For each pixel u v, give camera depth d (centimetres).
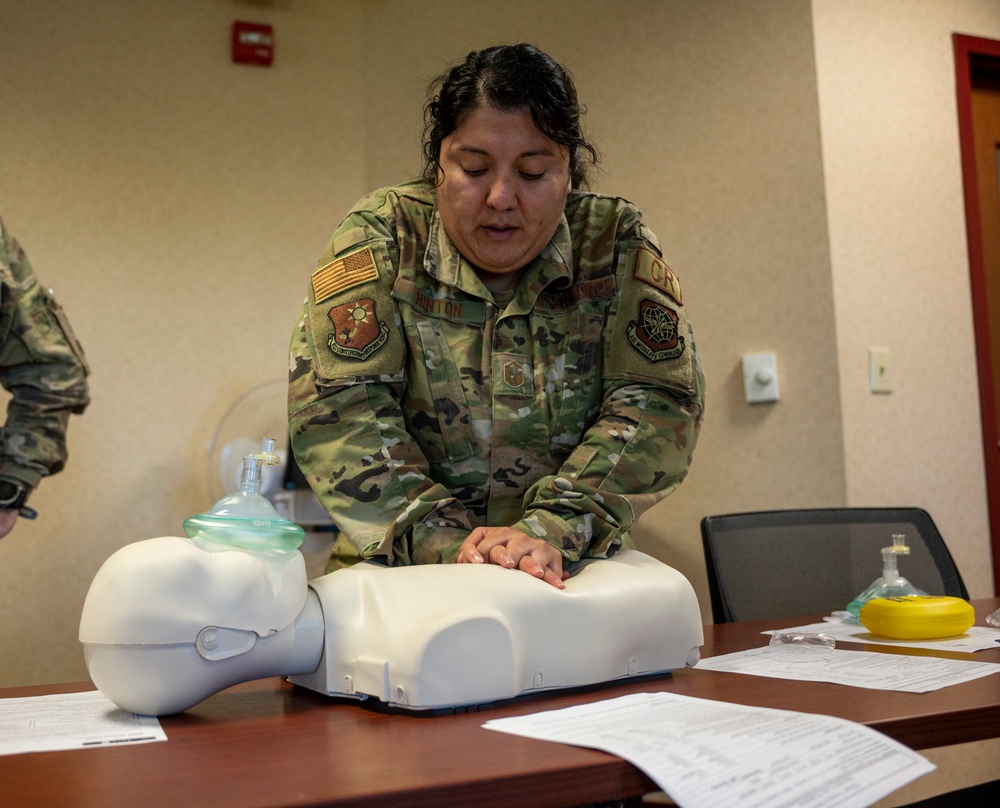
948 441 242
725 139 247
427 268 119
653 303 122
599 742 67
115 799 58
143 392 289
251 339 302
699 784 60
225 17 308
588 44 271
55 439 200
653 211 258
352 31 322
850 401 227
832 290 228
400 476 110
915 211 244
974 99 267
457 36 297
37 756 69
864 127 238
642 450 115
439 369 119
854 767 63
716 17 250
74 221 287
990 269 262
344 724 79
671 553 251
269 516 90
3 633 269
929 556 174
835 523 175
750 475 239
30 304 199
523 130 109
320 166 314
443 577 91
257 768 64
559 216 117
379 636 86
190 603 83
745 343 242
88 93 291
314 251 311
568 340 123
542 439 122
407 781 60
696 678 97
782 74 239
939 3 256
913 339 239
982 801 122
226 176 304
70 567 278
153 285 293
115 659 81
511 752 67
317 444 113
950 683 89
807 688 89
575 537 106
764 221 239
